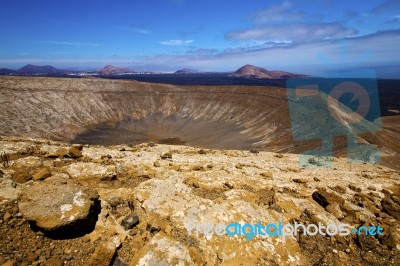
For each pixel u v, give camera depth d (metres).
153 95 145.75
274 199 8.75
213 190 9.61
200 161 15.57
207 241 5.99
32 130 95.56
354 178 15.20
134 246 5.74
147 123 124.88
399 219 8.21
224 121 119.56
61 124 105.88
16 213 5.79
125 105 136.12
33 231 5.55
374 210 8.73
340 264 6.12
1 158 10.20
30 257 5.02
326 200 8.66
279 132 93.31
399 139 54.72
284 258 6.05
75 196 6.10
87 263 5.18
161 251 5.21
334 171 17.58
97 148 16.45
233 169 13.73
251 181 11.13
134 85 150.25
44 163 10.18
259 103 121.75
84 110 122.00
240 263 5.61
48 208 5.68
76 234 5.71
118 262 5.30
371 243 6.73
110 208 6.92
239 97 132.50
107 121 121.06
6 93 108.12
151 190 7.71
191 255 5.38
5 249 5.06
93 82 142.25
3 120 94.19
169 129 116.81
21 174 7.76
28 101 109.44
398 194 11.27
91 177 9.03
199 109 135.00
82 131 106.50
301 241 6.77
